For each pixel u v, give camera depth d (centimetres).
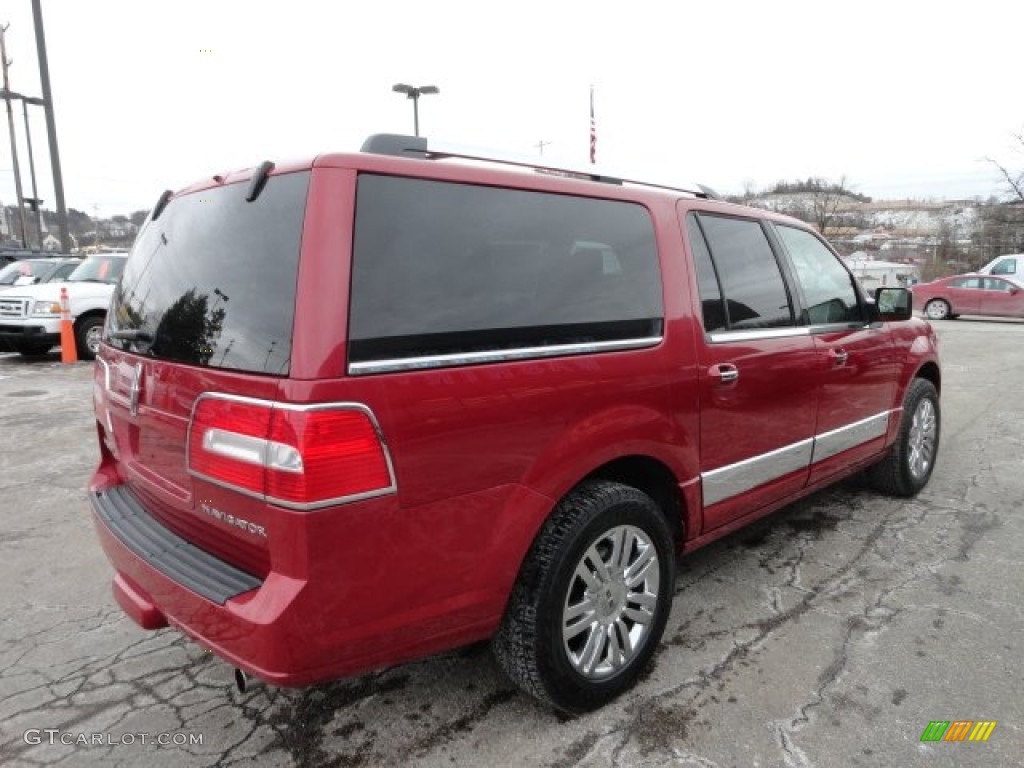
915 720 242
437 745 233
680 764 223
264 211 197
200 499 200
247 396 182
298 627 179
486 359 206
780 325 328
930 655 281
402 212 198
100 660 284
